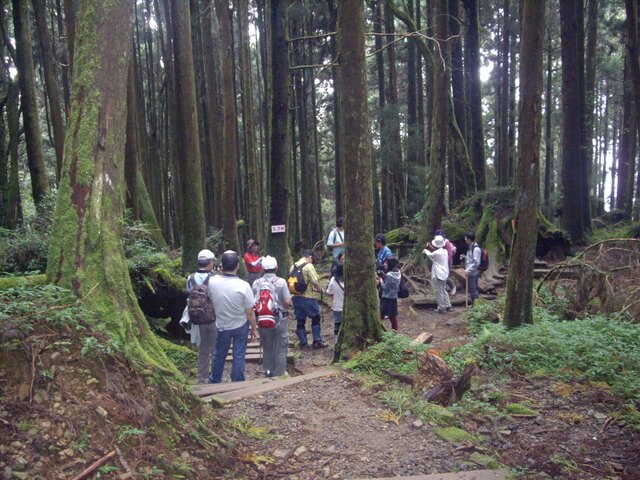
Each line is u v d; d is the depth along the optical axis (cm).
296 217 2753
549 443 485
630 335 765
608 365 656
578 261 1024
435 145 1523
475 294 1269
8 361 353
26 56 1373
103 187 501
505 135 2548
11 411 329
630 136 2431
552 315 966
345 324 752
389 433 493
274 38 1361
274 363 765
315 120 2814
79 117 506
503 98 2533
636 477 425
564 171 1742
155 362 476
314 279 1009
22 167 2767
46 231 1017
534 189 797
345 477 410
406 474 416
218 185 2083
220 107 2662
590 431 511
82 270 474
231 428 472
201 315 700
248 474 402
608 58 2750
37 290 447
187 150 1130
